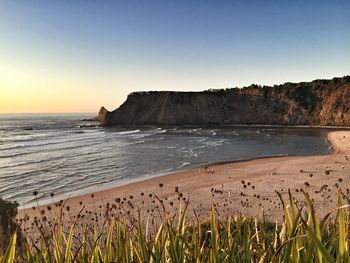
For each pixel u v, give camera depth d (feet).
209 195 66.18
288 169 97.50
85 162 128.16
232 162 120.67
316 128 341.00
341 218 4.16
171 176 95.71
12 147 186.50
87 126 437.58
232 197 62.39
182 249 5.44
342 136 224.12
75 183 90.68
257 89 452.35
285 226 5.10
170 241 5.54
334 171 88.94
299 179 80.43
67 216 35.32
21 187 86.89
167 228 5.75
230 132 303.27
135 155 146.00
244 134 274.16
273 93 440.86
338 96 385.29
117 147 180.04
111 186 84.94
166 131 329.72
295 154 143.95
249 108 444.96
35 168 115.85
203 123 452.76
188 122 456.04
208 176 92.48
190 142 205.67
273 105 433.89
